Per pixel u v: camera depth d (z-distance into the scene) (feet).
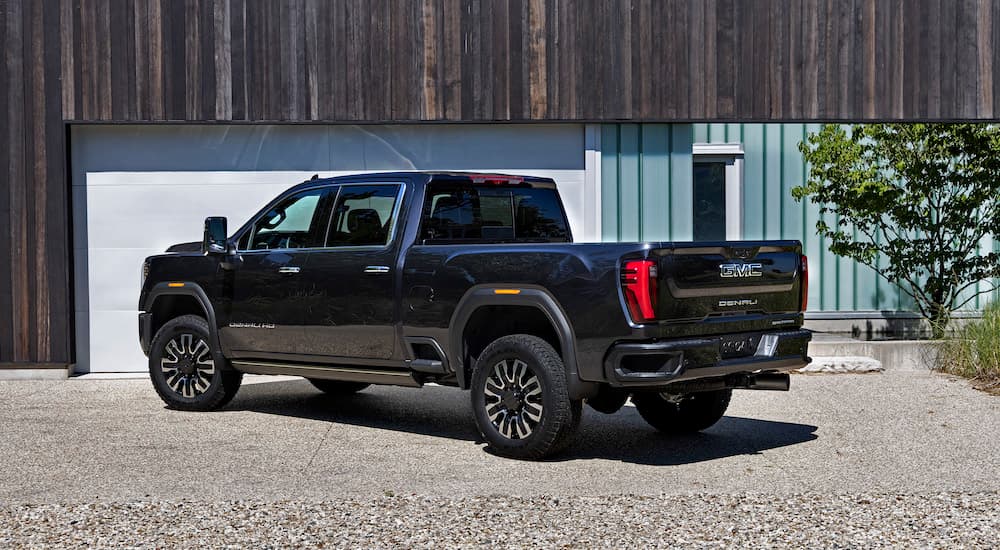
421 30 42.29
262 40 42.16
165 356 33.99
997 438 28.55
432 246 28.07
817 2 43.09
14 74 41.86
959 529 19.42
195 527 19.63
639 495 22.06
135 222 42.83
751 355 26.37
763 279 26.53
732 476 24.25
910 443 28.02
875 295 48.49
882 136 43.98
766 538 18.86
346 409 34.22
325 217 30.81
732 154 48.44
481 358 26.66
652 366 24.35
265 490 22.74
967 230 45.09
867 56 43.32
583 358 24.98
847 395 35.47
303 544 18.58
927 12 43.42
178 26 42.01
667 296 24.38
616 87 42.65
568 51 42.52
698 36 42.83
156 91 42.04
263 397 36.78
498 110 42.45
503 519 20.13
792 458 26.27
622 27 42.57
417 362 28.32
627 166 43.34
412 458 26.35
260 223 32.48
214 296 33.01
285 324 31.24
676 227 43.50
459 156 43.14
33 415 32.63
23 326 41.75
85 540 18.88
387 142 43.04
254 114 42.22
